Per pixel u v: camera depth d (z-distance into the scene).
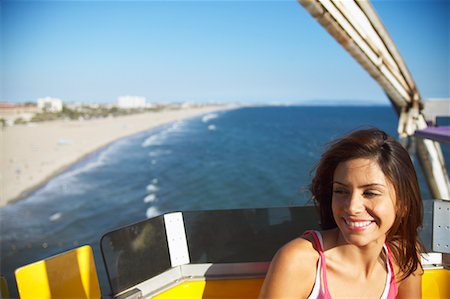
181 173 54.56
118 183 52.09
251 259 2.21
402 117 7.34
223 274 2.20
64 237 33.59
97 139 94.19
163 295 2.07
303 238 1.74
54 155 76.38
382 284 1.80
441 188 6.90
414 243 1.77
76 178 57.62
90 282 1.85
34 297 1.68
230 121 134.88
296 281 1.64
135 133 103.25
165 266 2.10
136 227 2.01
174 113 174.62
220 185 47.44
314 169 1.85
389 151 1.55
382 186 1.53
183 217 2.17
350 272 1.69
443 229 2.18
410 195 1.60
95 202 43.62
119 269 1.93
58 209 42.16
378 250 1.68
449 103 6.58
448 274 2.19
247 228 2.22
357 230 1.57
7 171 63.47
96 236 33.59
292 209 2.26
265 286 1.66
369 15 4.91
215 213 2.21
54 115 125.88
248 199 42.41
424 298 2.20
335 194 1.64
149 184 49.84
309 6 3.89
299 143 77.50
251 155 65.00
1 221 38.34
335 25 4.39
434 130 3.48
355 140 1.59
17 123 108.00
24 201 47.22
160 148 77.75
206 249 2.20
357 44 5.22
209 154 67.94
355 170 1.56
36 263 1.69
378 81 6.78
